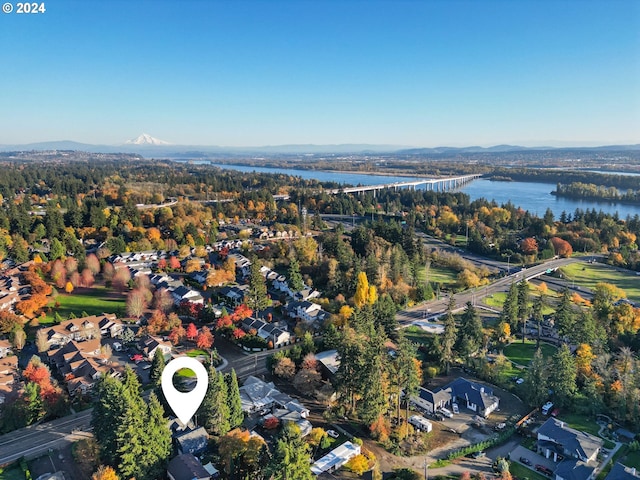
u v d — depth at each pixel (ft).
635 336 358.23
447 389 290.35
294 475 185.16
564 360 283.18
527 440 248.73
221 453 216.33
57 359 319.88
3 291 413.59
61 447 233.96
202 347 347.15
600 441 235.40
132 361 325.01
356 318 346.33
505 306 389.80
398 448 237.45
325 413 267.80
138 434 208.85
